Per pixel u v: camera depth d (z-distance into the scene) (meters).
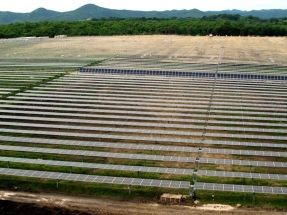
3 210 23.09
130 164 29.66
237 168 28.83
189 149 31.03
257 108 43.28
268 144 32.22
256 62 73.06
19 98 48.12
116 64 70.50
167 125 37.22
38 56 81.50
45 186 26.05
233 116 40.59
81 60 75.62
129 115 41.88
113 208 23.33
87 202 24.05
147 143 34.16
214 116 40.44
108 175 27.72
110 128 36.84
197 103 45.72
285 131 35.50
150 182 24.75
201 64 70.31
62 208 23.36
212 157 30.81
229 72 62.38
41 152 30.33
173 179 26.97
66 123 40.00
